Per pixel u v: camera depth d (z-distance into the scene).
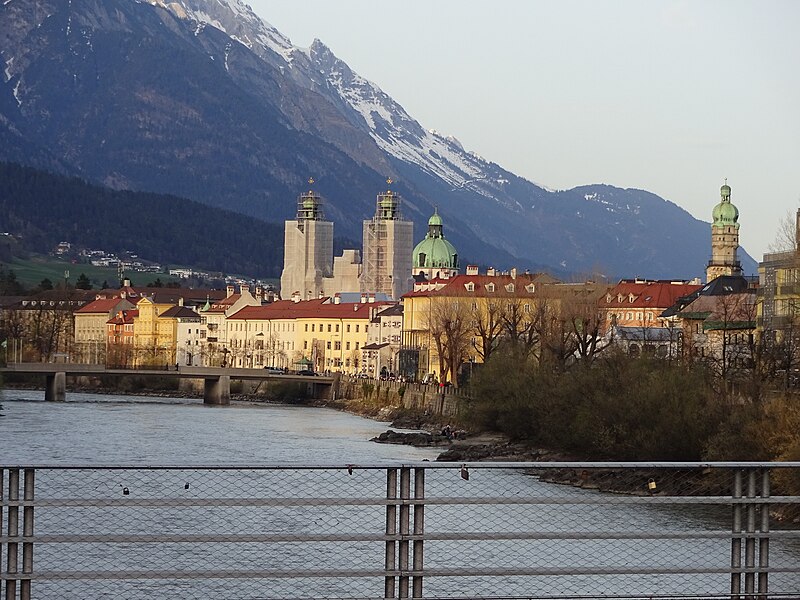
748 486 73.00
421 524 70.75
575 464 71.56
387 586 71.19
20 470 67.56
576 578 115.44
